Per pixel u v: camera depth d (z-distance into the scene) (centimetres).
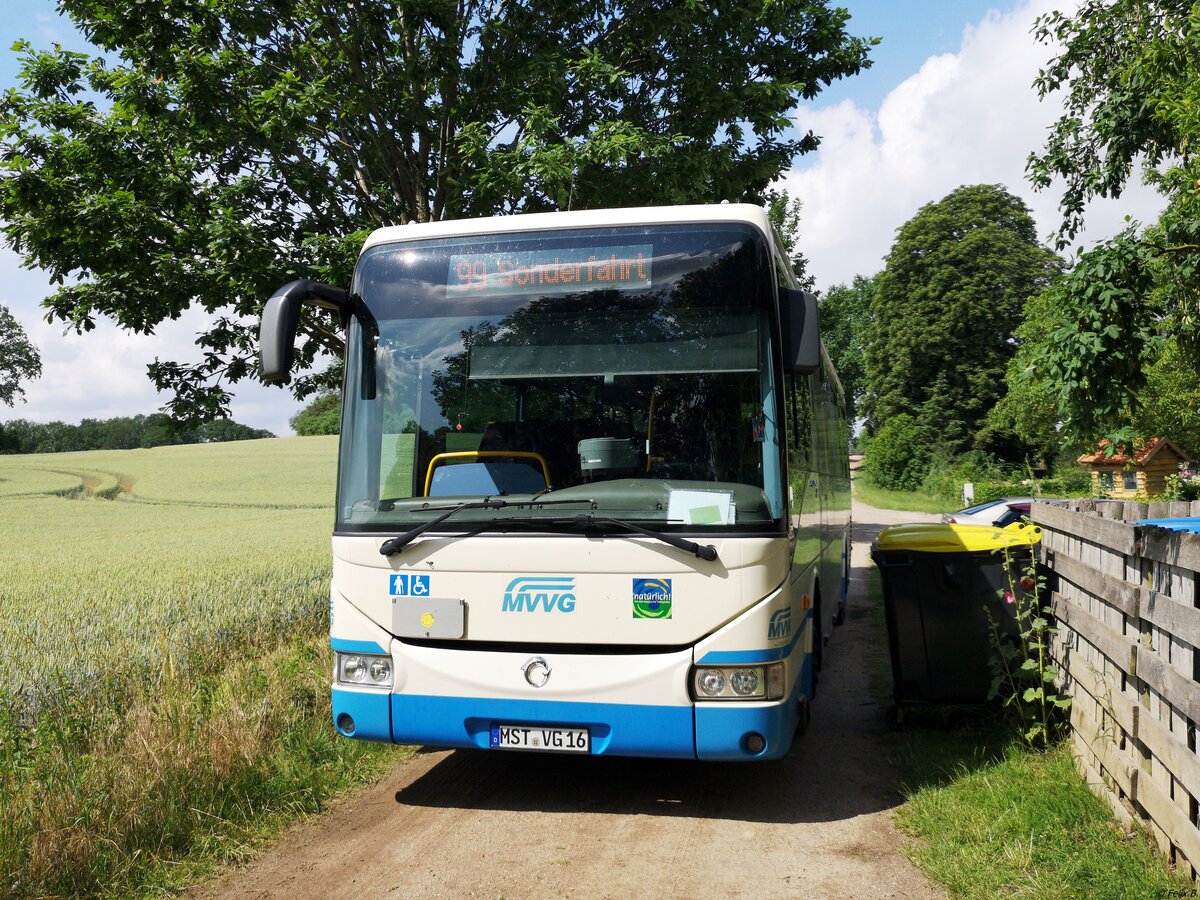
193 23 1010
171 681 691
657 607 473
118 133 1019
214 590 1287
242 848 466
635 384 512
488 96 1109
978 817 471
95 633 987
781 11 1141
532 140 995
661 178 1058
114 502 4103
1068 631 571
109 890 418
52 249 1033
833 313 2842
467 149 1005
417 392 533
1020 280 5369
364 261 561
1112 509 601
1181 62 1148
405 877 435
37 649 910
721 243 523
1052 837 435
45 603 1238
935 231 5453
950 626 635
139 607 1161
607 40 1141
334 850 470
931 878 419
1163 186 1098
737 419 499
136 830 463
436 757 630
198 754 534
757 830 489
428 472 522
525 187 1048
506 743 491
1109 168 1377
